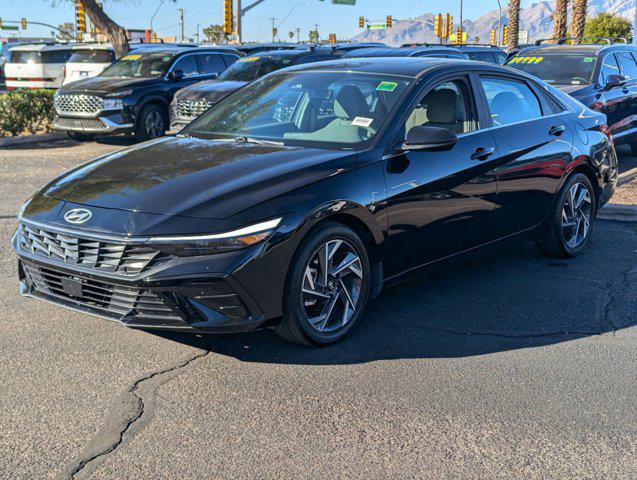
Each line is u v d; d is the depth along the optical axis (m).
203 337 4.41
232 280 3.73
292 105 5.11
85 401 3.59
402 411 3.55
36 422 3.38
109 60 17.70
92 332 4.45
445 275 5.79
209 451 3.16
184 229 3.72
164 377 3.87
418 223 4.69
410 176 4.59
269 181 4.04
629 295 5.36
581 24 28.62
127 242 3.74
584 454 3.19
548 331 4.64
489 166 5.19
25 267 4.30
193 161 4.41
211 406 3.56
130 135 15.65
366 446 3.23
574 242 6.31
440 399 3.68
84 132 14.23
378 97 4.86
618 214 7.88
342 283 4.32
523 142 5.54
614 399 3.71
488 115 5.35
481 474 3.03
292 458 3.12
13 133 15.12
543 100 6.05
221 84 13.30
